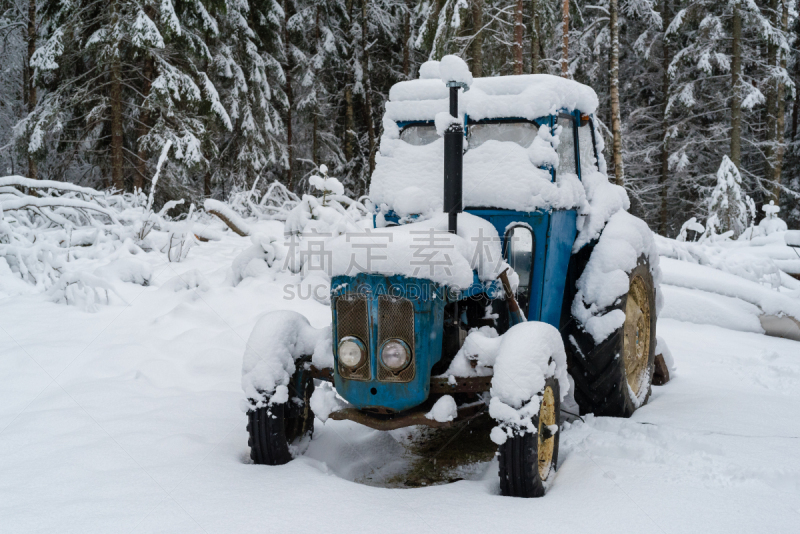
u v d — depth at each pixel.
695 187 21.33
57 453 2.94
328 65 22.83
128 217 7.91
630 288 3.97
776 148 19.25
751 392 4.16
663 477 2.64
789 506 2.36
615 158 16.80
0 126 20.03
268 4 19.61
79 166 16.77
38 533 2.17
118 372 4.35
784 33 18.73
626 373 3.84
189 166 14.38
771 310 6.33
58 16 14.34
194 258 7.82
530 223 3.36
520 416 2.54
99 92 15.23
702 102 21.06
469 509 2.39
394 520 2.29
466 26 18.16
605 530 2.19
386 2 23.53
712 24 18.44
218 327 5.37
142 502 2.41
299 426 3.21
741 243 9.43
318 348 3.08
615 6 16.64
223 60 17.70
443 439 3.63
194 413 3.56
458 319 3.06
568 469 2.85
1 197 7.63
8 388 3.97
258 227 9.62
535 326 2.81
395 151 3.82
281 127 20.06
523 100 3.51
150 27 13.24
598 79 23.05
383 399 2.79
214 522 2.25
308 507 2.38
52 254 6.68
